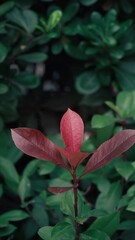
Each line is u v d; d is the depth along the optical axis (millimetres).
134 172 801
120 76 1021
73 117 588
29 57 994
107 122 825
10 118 1019
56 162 601
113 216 703
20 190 825
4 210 926
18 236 835
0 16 1003
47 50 1059
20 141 596
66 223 639
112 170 830
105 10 1081
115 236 786
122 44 1001
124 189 856
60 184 824
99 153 604
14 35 1023
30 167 857
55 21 938
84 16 1080
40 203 819
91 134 944
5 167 861
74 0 1065
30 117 1058
